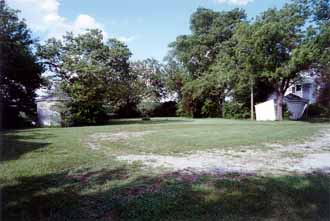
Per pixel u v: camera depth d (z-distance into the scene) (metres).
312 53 18.95
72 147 8.52
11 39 19.58
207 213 3.38
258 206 3.58
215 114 33.69
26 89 21.36
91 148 8.34
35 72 21.19
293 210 3.49
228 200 3.77
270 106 26.27
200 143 9.06
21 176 5.03
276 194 3.99
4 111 19.72
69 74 21.81
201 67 35.19
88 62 22.38
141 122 23.05
